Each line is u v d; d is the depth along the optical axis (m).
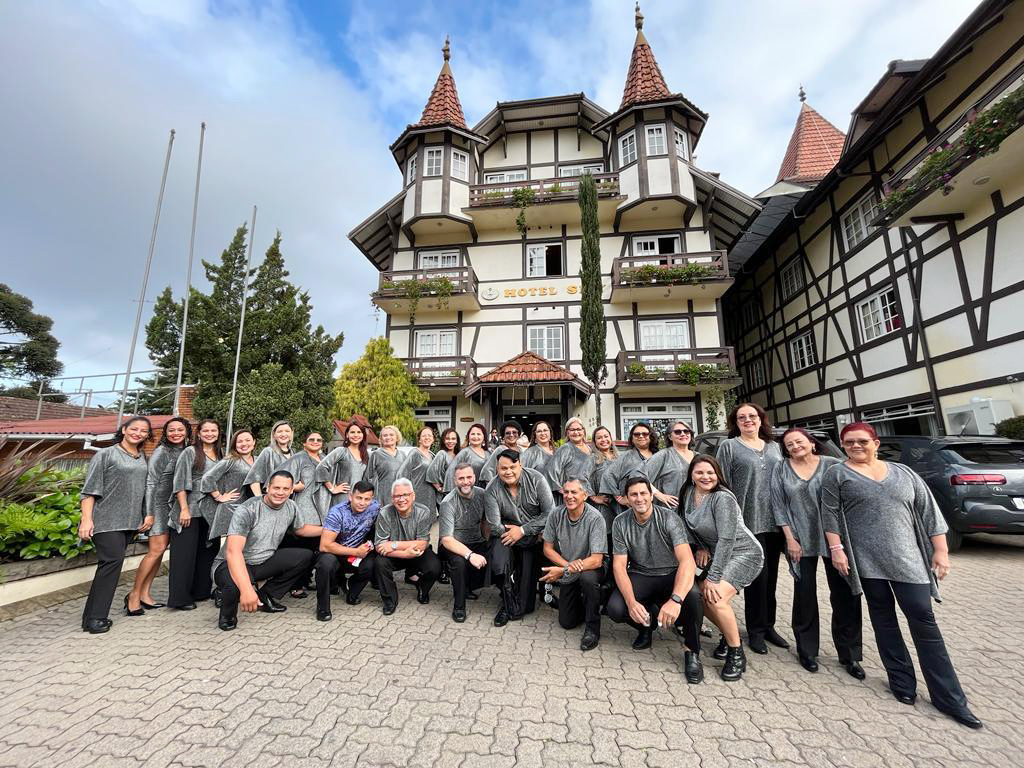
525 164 17.22
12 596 4.07
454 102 17.55
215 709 2.48
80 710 2.47
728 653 2.92
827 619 4.00
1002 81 7.22
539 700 2.60
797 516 3.17
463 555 3.88
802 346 15.35
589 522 3.58
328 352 14.88
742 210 14.99
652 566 3.34
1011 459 5.68
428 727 2.32
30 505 4.66
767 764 2.07
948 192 8.58
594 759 2.09
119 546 3.78
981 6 7.62
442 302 15.30
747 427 3.75
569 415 13.95
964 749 2.17
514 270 16.08
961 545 6.20
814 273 14.52
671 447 4.28
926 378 10.15
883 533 2.73
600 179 15.37
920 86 9.51
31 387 26.22
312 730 2.29
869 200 12.10
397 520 4.18
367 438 5.52
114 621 3.85
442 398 15.44
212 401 12.77
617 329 15.12
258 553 3.87
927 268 10.12
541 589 4.45
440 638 3.49
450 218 15.63
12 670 2.94
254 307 14.51
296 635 3.53
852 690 2.74
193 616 3.98
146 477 4.07
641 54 16.62
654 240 15.59
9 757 2.07
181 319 19.47
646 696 2.66
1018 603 4.07
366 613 4.07
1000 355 8.52
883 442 6.79
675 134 15.11
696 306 14.92
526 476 4.13
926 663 2.54
